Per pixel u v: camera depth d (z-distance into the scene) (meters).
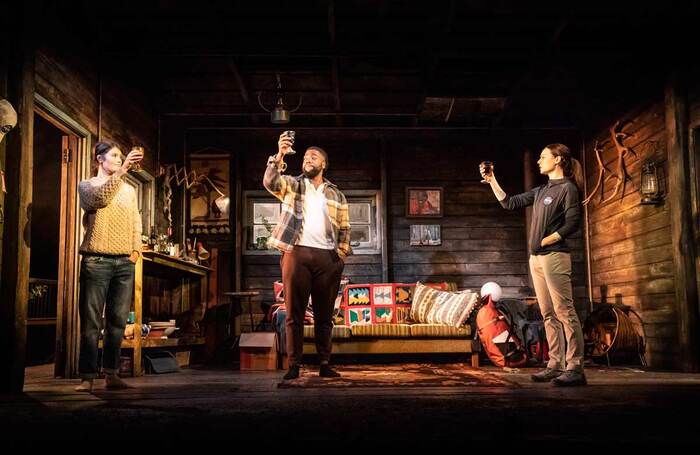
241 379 4.53
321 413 2.73
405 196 7.77
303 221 4.22
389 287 6.45
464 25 5.51
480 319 5.62
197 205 7.65
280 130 7.64
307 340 5.69
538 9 5.18
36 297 7.66
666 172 5.67
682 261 5.34
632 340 5.91
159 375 5.03
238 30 5.56
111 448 2.07
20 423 2.54
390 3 5.16
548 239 4.02
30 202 4.02
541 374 4.11
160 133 7.07
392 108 7.22
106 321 3.91
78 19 5.04
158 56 5.55
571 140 7.75
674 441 2.14
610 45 5.62
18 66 3.99
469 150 7.87
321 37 5.71
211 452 2.01
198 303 7.26
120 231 3.85
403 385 3.85
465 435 2.23
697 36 5.30
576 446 2.09
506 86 6.61
